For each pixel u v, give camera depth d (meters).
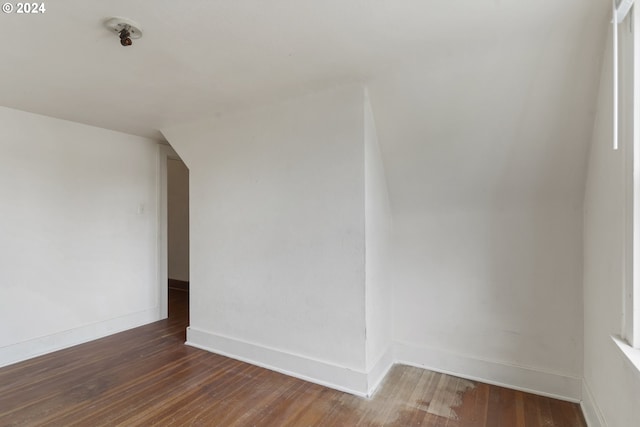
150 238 3.90
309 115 2.53
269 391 2.36
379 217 2.61
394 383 2.49
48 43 1.79
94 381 2.49
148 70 2.11
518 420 2.02
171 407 2.16
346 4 1.47
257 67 2.07
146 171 3.87
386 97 2.30
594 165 1.97
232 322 2.97
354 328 2.36
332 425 1.98
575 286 2.27
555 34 1.69
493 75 1.96
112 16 1.55
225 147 3.01
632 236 1.44
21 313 2.85
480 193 2.50
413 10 1.51
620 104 1.54
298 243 2.61
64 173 3.15
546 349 2.35
